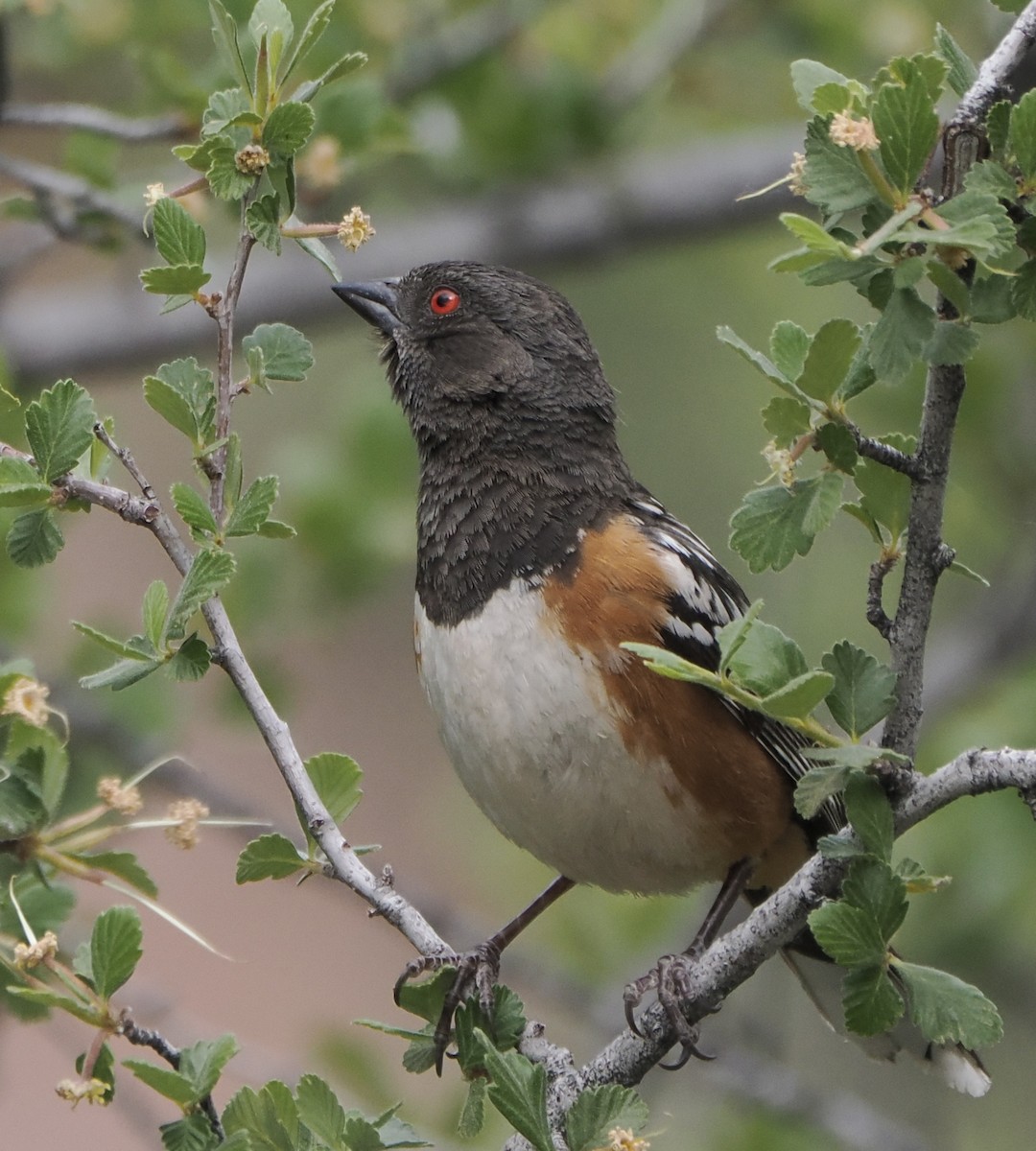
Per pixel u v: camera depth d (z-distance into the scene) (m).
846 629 12.79
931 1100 12.01
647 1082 11.50
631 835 7.58
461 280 8.38
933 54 5.30
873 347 5.20
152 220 6.12
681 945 11.87
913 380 11.73
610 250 12.95
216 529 5.80
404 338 8.44
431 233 12.86
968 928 11.34
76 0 9.32
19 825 6.03
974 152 5.43
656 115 13.31
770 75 12.81
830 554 13.08
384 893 6.03
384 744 19.39
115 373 12.79
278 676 11.39
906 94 5.07
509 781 7.49
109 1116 16.42
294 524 11.63
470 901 14.61
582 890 12.30
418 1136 5.62
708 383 14.66
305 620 11.66
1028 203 5.24
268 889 18.41
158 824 6.10
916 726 5.60
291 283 12.71
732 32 12.67
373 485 11.80
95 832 6.15
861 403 11.94
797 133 13.02
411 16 11.75
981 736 10.95
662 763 7.36
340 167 9.12
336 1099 5.54
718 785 7.45
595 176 12.95
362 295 8.65
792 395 5.47
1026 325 12.91
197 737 18.34
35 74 11.92
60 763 6.25
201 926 18.09
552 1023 13.56
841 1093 11.84
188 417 5.85
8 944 6.09
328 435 12.26
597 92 12.58
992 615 13.12
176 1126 5.47
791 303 13.57
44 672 11.04
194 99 8.99
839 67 12.29
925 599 5.57
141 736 11.05
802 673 5.42
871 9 12.15
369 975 17.94
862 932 5.30
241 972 17.70
